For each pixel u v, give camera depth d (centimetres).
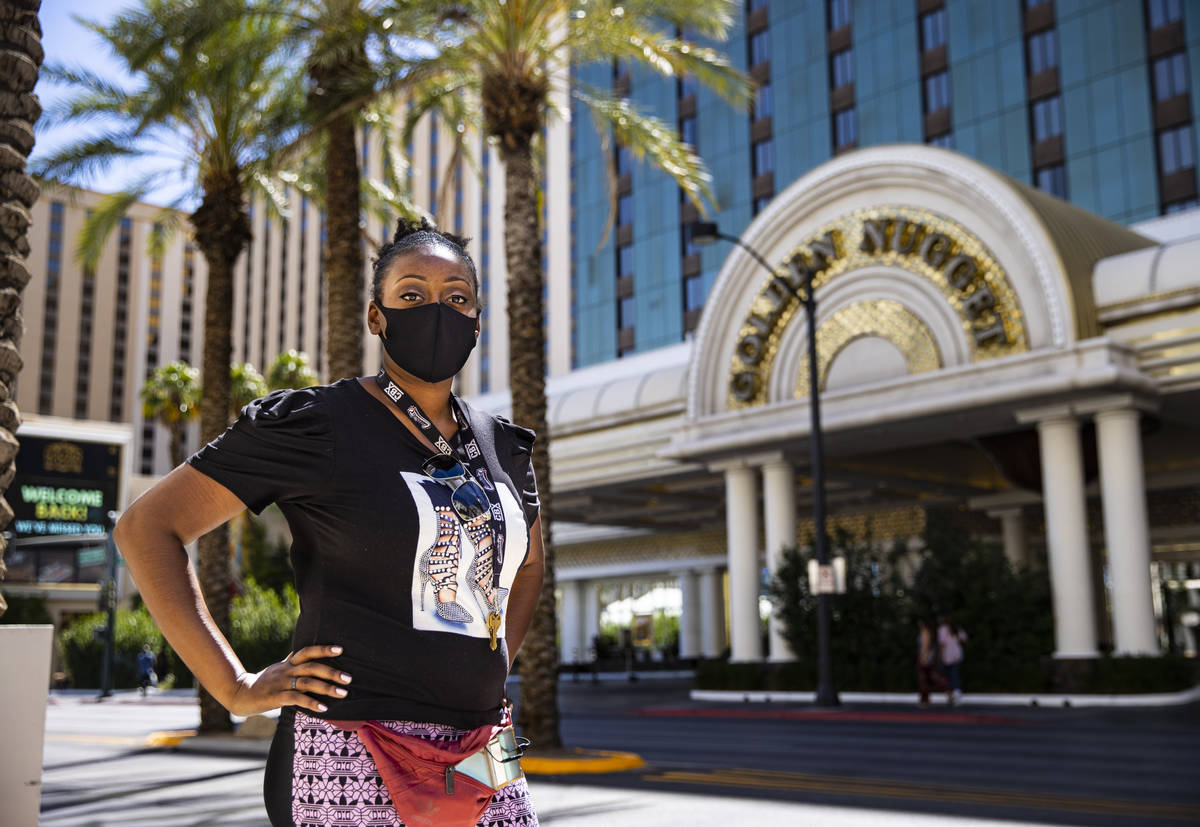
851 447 2617
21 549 6072
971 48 4819
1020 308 2192
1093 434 2378
